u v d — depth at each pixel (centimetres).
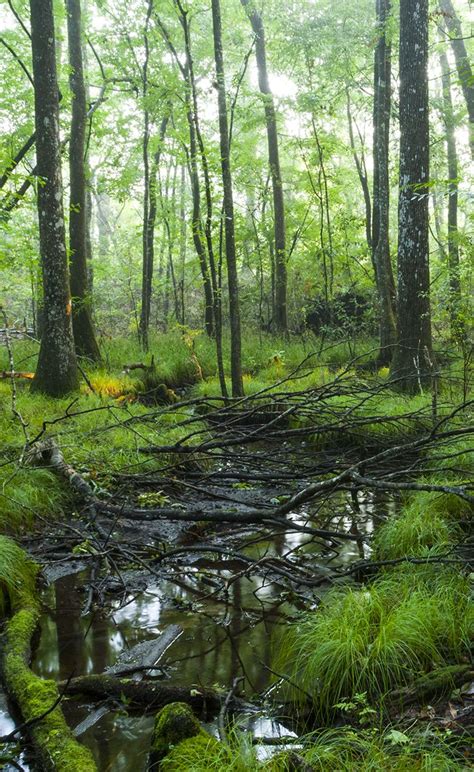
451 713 341
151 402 1299
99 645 459
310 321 2164
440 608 419
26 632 454
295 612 507
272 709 379
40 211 1184
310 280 2198
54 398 1142
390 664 377
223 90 1205
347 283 1995
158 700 386
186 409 1149
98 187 2019
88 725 366
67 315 1195
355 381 1166
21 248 1484
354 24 1742
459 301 1269
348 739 318
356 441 952
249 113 1870
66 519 704
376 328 1956
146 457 838
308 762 305
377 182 1781
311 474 762
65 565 601
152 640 461
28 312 2238
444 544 531
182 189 2583
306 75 1889
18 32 1772
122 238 2522
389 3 1599
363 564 504
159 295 2505
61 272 1189
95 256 2966
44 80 1162
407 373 1194
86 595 544
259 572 593
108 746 348
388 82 1596
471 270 1345
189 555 638
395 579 489
